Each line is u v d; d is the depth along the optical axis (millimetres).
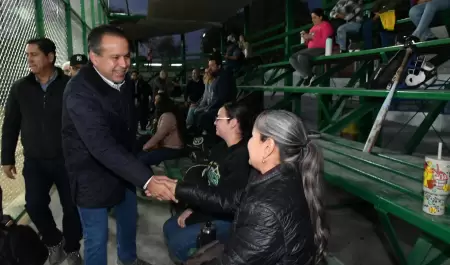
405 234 3057
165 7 8570
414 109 9414
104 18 10547
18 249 1321
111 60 1883
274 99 11453
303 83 5797
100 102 1904
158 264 2568
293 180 1267
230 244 1256
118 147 1913
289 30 7824
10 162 2547
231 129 2229
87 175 1989
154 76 15055
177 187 1959
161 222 3324
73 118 1869
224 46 12398
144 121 9508
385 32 4496
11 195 3445
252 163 1376
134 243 2438
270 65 8023
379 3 4352
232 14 9242
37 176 2480
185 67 15664
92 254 2084
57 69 2492
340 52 4922
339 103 5426
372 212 3547
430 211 1653
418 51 3330
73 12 5234
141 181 1913
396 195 1952
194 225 2430
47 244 2561
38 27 3641
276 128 1293
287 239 1186
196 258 1818
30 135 2424
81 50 6133
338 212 3561
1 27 2955
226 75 5555
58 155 2445
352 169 2496
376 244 2885
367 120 5180
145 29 12336
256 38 10664
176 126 4371
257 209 1200
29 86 2424
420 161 2609
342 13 4906
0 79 2982
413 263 2041
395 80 2828
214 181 2334
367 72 5234
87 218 2057
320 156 1319
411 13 3717
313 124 8492
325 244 1347
